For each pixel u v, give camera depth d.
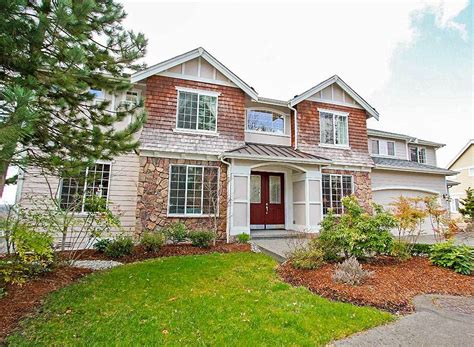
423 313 4.38
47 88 4.75
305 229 11.55
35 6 4.35
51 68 4.55
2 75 4.48
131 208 10.63
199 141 11.24
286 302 4.61
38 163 5.29
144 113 6.03
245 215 10.77
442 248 6.97
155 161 10.53
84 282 5.59
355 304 4.71
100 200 7.86
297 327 3.74
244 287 5.42
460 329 3.82
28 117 3.15
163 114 10.95
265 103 13.55
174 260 7.42
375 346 3.35
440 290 5.41
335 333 3.63
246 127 13.55
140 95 11.48
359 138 14.41
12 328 3.66
